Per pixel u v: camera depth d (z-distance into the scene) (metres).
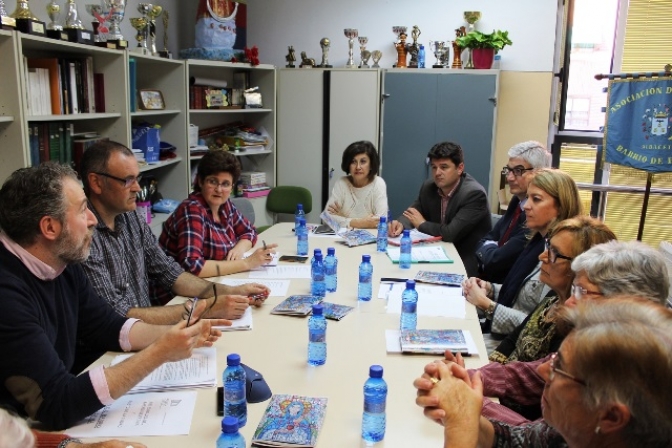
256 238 3.26
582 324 0.92
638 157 4.14
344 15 5.18
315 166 5.08
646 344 0.81
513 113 4.82
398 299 2.30
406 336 1.87
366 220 3.74
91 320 1.83
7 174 2.64
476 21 4.84
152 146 4.01
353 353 1.81
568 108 4.87
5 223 1.51
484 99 4.61
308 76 4.94
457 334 1.90
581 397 0.86
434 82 4.66
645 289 1.46
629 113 4.12
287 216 5.27
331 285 2.42
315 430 1.36
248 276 2.64
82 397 1.40
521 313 2.25
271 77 5.02
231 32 4.68
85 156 2.20
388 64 5.16
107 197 2.19
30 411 1.42
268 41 5.35
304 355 1.79
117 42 3.43
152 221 4.06
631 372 0.80
